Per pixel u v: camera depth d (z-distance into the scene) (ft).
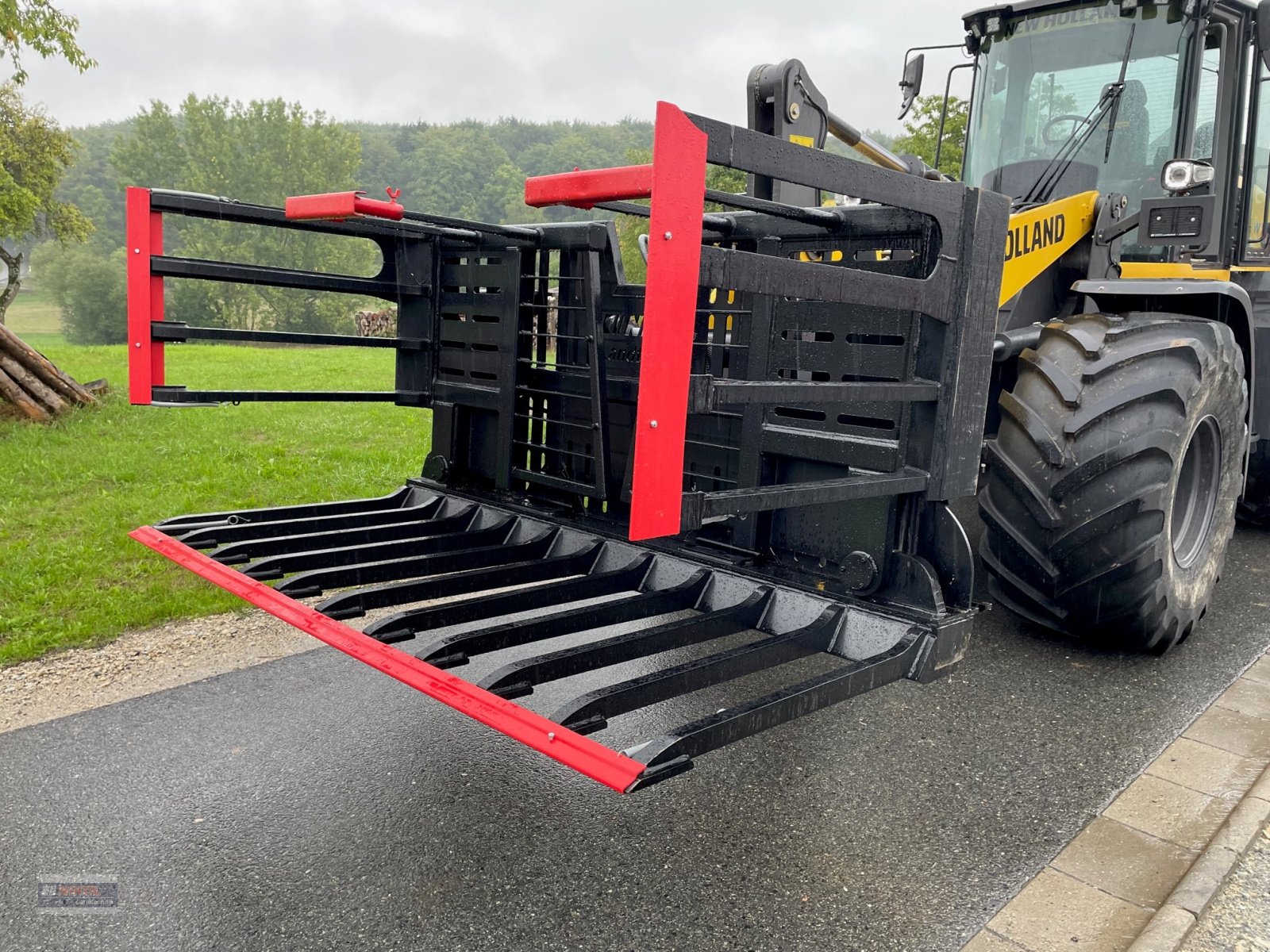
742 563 9.53
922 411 8.18
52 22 38.52
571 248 10.82
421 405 12.50
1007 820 8.09
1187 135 12.18
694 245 5.70
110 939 6.46
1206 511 11.84
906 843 7.73
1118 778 8.77
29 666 11.07
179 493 18.72
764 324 9.51
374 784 8.56
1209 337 10.27
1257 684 10.87
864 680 7.35
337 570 9.05
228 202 10.14
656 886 7.12
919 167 11.69
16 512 17.43
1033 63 13.21
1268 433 15.85
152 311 9.85
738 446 10.12
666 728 9.83
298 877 7.16
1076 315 11.08
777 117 10.79
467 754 9.15
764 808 8.27
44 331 319.88
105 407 29.60
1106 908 6.91
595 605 8.67
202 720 9.76
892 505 8.48
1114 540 9.92
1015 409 10.32
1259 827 7.74
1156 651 11.38
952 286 7.87
